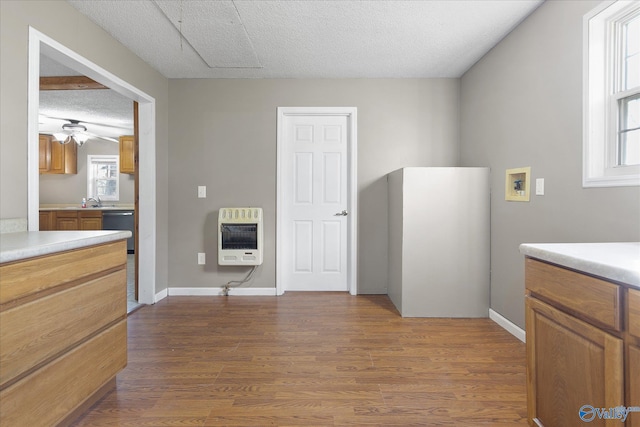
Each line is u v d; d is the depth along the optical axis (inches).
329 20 97.1
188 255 144.9
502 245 109.0
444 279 117.4
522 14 94.3
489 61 117.0
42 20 78.3
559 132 83.0
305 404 67.4
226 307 128.1
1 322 44.5
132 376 78.0
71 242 56.0
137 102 130.5
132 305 130.1
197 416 63.6
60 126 230.2
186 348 92.7
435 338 99.7
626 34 70.9
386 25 100.1
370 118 143.1
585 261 43.7
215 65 129.1
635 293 37.4
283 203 146.6
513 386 74.1
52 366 52.8
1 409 44.5
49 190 269.0
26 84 74.2
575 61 77.4
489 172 116.6
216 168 143.8
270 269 144.6
